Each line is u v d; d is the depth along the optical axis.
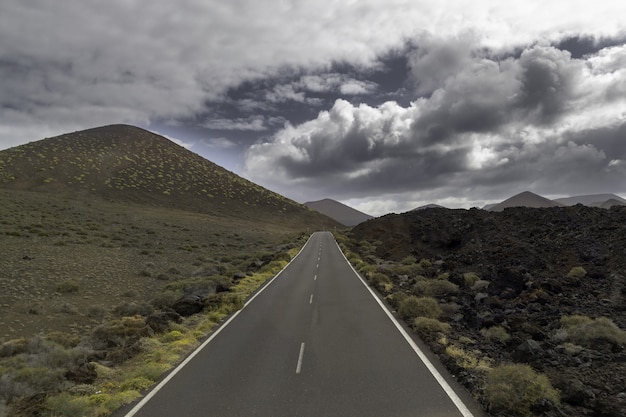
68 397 7.93
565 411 7.09
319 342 12.35
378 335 13.04
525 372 7.56
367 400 7.72
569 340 12.40
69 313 19.11
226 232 73.62
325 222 141.38
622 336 11.84
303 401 7.78
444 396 7.83
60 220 55.00
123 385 8.92
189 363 10.66
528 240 34.75
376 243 57.78
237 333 13.95
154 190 105.12
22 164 97.56
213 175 137.50
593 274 23.48
